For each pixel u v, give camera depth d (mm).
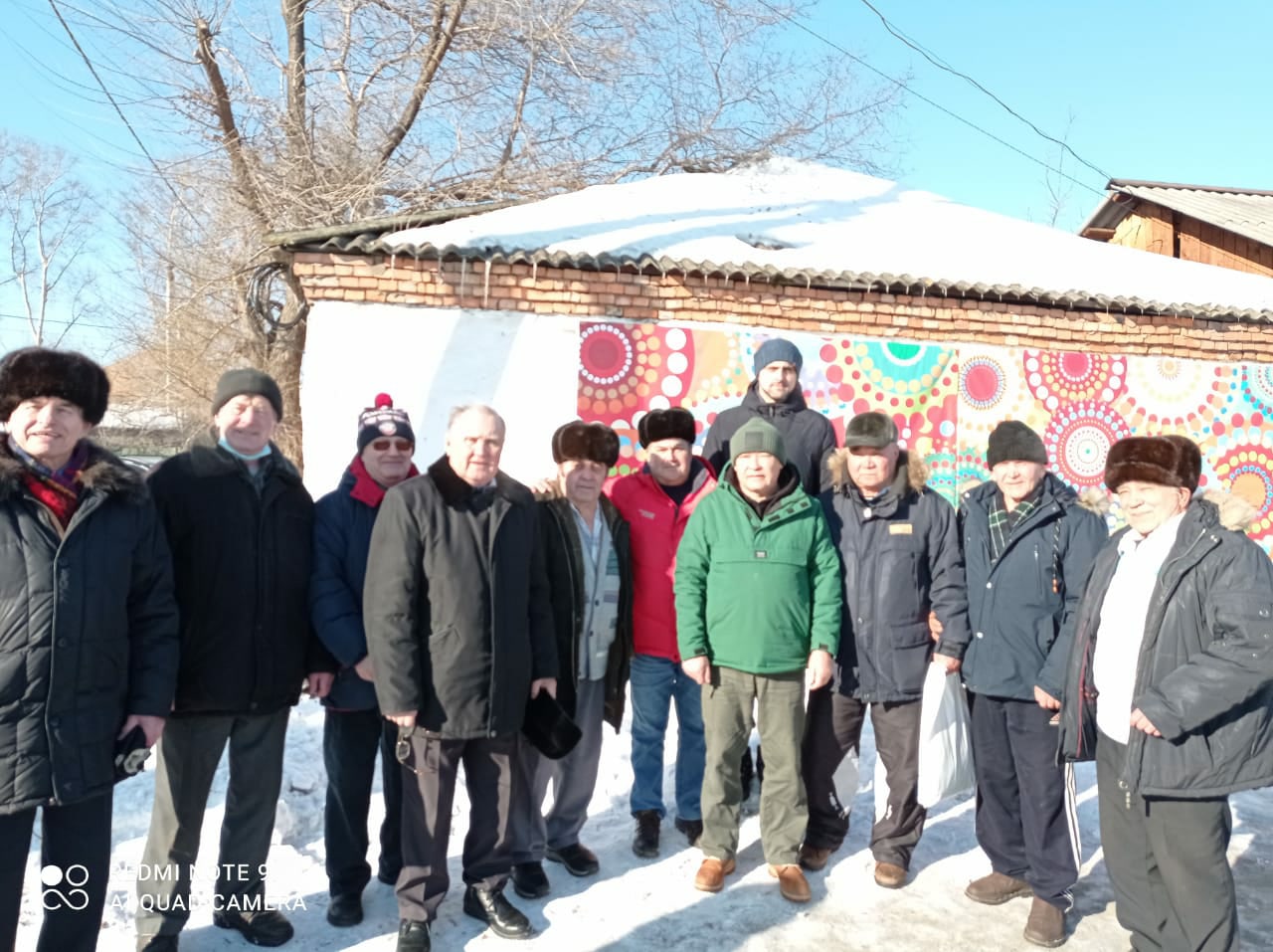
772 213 8586
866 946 3340
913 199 10172
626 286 6699
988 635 3539
